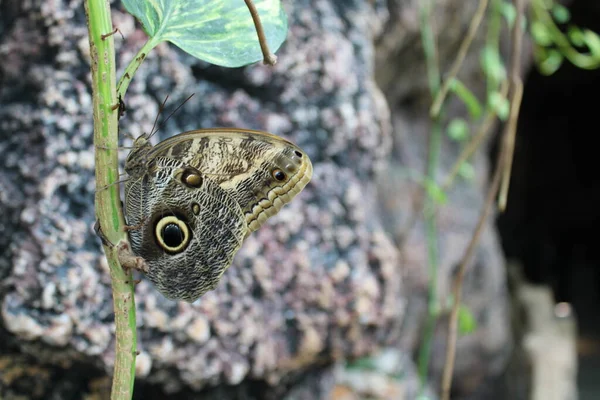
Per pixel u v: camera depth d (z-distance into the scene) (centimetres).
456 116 122
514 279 167
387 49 105
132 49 62
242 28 43
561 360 145
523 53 123
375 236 71
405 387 108
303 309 68
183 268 43
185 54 64
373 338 71
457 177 124
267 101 68
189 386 65
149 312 61
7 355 61
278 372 68
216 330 63
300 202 68
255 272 66
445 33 110
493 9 106
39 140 60
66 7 61
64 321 58
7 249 59
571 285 292
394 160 117
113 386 41
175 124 64
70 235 59
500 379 145
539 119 271
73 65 61
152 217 42
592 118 268
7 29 62
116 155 40
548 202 286
